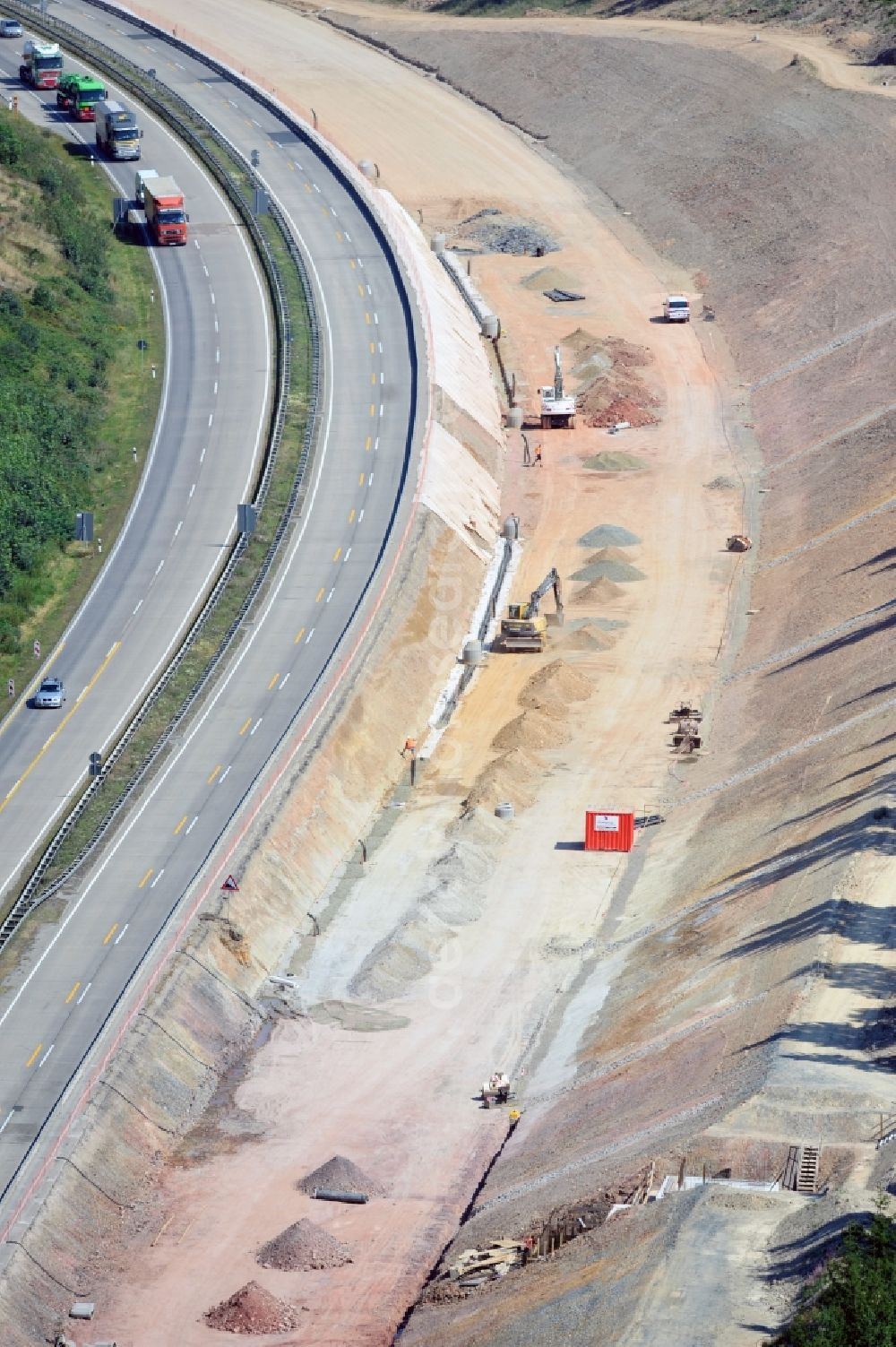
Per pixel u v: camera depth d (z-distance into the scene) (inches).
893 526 5054.1
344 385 5728.3
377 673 4443.9
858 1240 2539.4
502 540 5315.0
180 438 5467.5
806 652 4635.8
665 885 3890.3
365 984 3656.5
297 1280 2979.8
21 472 5014.8
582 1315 2615.7
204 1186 3184.1
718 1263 2632.9
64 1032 3341.5
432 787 4271.7
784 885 3631.9
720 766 4281.5
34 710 4308.6
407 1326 2810.0
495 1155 3238.2
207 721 4234.7
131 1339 2861.7
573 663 4768.7
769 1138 2920.8
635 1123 3117.6
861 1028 3159.5
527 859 4030.5
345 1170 3186.5
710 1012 3353.8
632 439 5954.7
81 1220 3031.5
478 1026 3560.5
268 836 3860.7
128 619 4648.1
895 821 3690.9
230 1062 3472.0
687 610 5002.5
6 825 3927.2
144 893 3698.3
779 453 5792.3
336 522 5027.1
